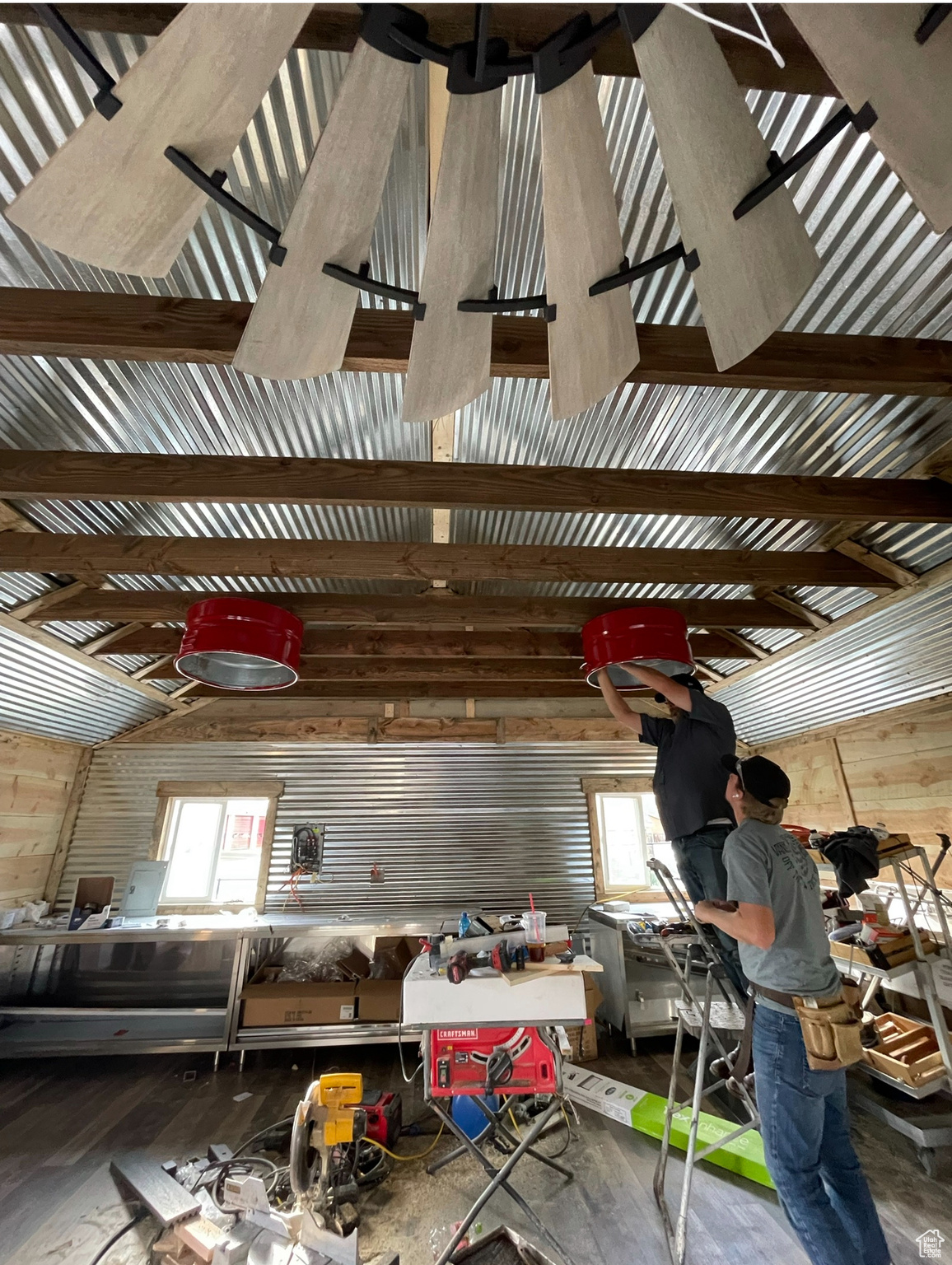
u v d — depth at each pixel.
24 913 4.01
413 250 1.70
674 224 1.60
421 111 1.31
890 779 3.85
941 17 0.58
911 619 2.99
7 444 2.16
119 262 0.73
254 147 1.40
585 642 2.86
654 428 2.33
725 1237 2.18
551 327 0.86
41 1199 2.38
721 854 2.16
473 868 4.84
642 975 3.91
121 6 1.07
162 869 4.24
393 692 5.07
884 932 3.03
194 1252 1.98
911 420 2.07
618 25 0.64
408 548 2.65
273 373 0.90
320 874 4.71
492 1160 2.67
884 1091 3.07
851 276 1.63
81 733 4.48
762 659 3.90
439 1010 2.23
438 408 0.96
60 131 1.34
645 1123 2.88
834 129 0.65
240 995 3.68
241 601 2.72
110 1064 3.74
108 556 2.50
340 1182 2.41
